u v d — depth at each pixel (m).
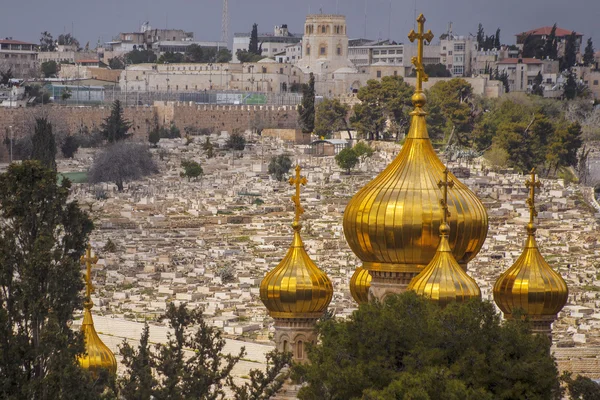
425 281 199.88
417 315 193.88
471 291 199.25
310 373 195.25
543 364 192.12
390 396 181.88
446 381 182.88
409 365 189.12
